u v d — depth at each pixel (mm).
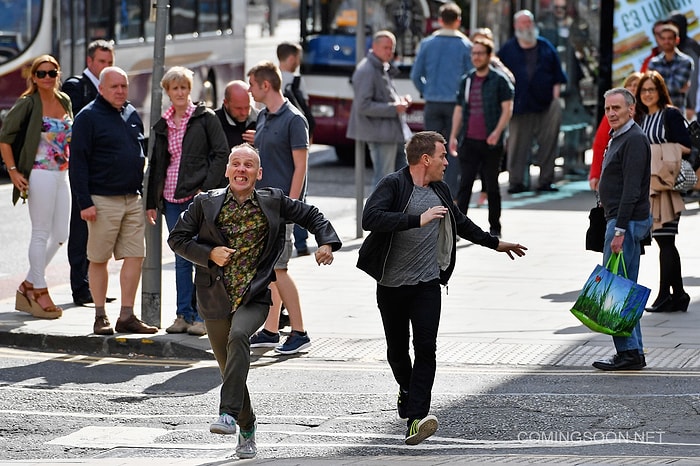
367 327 33375
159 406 26406
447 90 49719
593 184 33938
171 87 31156
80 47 64188
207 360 30844
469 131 46000
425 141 23312
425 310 23109
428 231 23328
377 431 24094
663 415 24953
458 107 46344
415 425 22578
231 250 21922
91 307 35812
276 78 31172
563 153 61562
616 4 57438
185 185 31328
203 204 22328
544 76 58188
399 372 24375
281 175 31156
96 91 36219
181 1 74000
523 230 48938
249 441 22219
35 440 23656
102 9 65562
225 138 31578
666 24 49781
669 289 34719
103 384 28312
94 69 36219
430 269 23328
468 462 19797
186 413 25828
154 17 32531
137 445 23250
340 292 37938
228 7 81750
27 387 27969
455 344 31156
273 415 25375
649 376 28141
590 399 26203
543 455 21266
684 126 34062
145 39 69438
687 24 55375
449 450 22469
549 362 29453
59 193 34500
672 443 22703
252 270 22391
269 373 28984
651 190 34156
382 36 46281
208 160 31578
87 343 31594
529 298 36781
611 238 28781
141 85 68938
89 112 31516
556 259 43031
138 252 32062
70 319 33906
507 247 23984
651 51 57281
